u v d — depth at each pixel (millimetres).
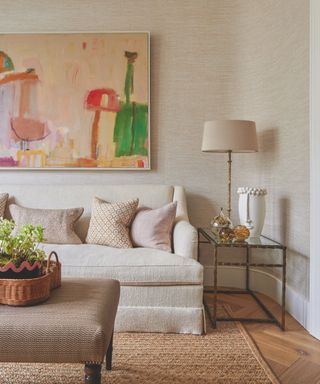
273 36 2543
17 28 2922
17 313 1148
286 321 2172
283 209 2430
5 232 1312
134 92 2889
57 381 1485
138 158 2898
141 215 2418
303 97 2158
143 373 1548
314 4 1968
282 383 1491
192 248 2051
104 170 2930
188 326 1943
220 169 2939
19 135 2885
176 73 2930
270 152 2596
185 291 1946
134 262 1973
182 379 1506
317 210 1947
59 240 2359
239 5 2875
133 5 2918
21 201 2658
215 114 2924
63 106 2889
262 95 2688
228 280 2914
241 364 1634
